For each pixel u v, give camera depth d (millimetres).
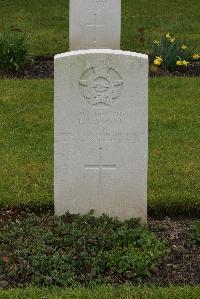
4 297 2760
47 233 3164
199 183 3912
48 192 3791
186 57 6414
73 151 3270
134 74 3170
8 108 5164
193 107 5285
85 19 5867
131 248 3115
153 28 7711
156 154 4379
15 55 6148
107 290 2803
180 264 3080
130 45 7023
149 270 3016
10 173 4059
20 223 3324
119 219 3363
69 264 2988
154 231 3408
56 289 2822
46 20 7945
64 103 3207
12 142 4598
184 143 4594
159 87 5680
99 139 3254
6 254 3064
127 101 3205
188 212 3668
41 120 4980
